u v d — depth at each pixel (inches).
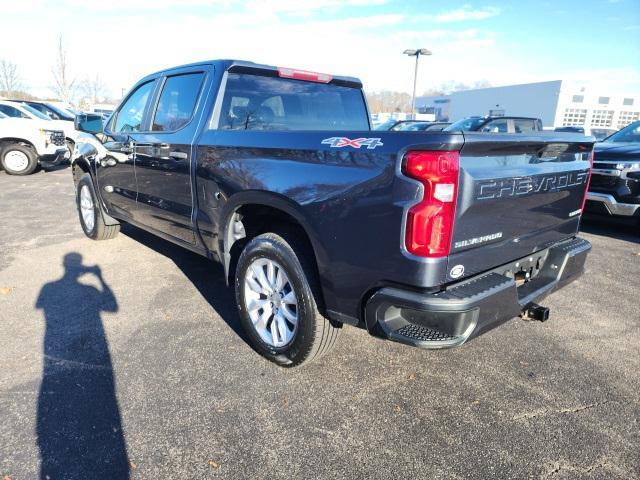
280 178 104.0
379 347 127.3
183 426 94.7
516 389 109.2
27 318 141.1
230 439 91.4
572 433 94.2
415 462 86.2
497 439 92.4
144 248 214.4
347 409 101.0
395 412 100.2
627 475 83.6
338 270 95.4
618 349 128.6
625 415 100.0
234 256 129.0
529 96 2068.2
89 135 204.8
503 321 95.1
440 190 80.1
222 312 147.5
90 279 174.4
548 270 118.6
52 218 275.7
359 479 82.2
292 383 109.9
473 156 84.8
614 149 245.3
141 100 169.8
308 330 105.5
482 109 2357.3
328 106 156.0
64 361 117.4
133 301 155.1
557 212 114.6
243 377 112.0
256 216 125.1
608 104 1996.8
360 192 88.6
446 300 83.1
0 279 172.7
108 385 107.7
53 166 562.3
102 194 201.5
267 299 115.9
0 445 88.1
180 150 137.4
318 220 96.3
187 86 143.1
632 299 164.7
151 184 157.5
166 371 114.0
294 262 105.0
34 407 99.3
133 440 90.4
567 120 1948.8
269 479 81.9
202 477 82.0
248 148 113.6
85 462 84.6
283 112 144.3
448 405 102.9
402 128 609.6
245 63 134.0
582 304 159.9
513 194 94.8
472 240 88.4
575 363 121.0
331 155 94.5
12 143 467.2
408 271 84.2
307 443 90.7
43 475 81.4
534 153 101.0
